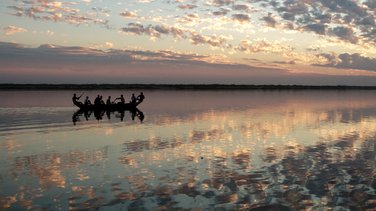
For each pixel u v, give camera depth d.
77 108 48.38
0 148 19.38
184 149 19.06
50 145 20.30
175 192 11.91
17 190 12.20
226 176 13.77
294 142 21.31
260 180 13.21
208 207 10.59
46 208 10.57
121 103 45.81
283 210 10.36
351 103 69.25
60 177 13.75
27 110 44.78
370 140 21.98
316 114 41.56
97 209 10.48
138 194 11.73
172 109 49.38
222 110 47.59
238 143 20.95
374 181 13.08
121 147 19.67
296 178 13.46
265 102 71.94
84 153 18.09
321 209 10.45
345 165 15.45
